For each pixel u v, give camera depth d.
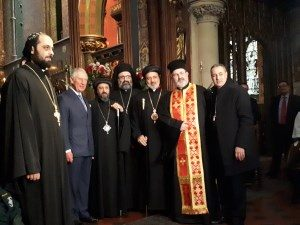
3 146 3.13
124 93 5.58
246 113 4.29
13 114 3.09
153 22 8.95
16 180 3.08
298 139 5.59
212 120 4.51
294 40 11.84
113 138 5.23
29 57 3.36
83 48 11.91
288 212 5.05
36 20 14.35
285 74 11.67
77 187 4.65
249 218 4.79
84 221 4.86
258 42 11.18
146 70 5.32
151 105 5.19
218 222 4.58
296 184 5.53
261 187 6.71
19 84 3.15
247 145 4.20
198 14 8.62
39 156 3.16
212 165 4.66
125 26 9.53
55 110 3.36
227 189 4.50
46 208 3.14
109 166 5.15
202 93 4.82
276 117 7.80
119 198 5.23
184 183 4.62
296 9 11.73
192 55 8.74
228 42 9.75
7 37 16.02
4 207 3.13
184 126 4.59
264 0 11.06
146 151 5.14
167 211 5.10
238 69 9.97
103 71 6.18
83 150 4.68
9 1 15.89
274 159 7.76
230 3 9.91
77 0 10.29
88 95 9.33
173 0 8.87
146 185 5.19
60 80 9.30
